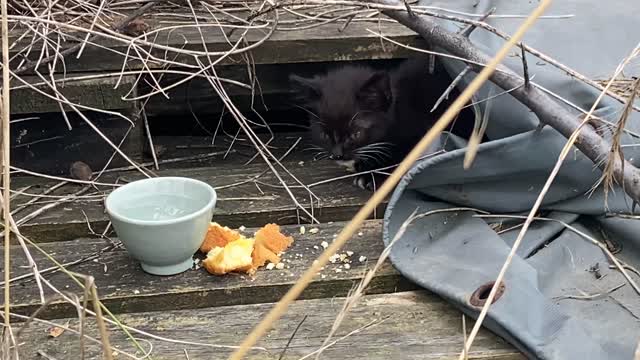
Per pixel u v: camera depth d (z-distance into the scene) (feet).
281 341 2.44
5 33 1.92
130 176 3.34
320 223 3.10
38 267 2.76
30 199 3.15
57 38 3.26
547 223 2.89
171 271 2.71
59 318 2.58
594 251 2.77
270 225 2.89
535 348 2.29
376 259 2.80
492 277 2.55
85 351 2.39
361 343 2.43
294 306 2.62
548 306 2.41
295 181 3.35
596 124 2.75
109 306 2.60
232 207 3.12
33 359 2.37
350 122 3.51
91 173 3.32
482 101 2.73
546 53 3.15
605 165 2.41
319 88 3.63
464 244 2.77
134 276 2.71
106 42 3.30
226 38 3.35
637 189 2.37
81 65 3.27
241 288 2.65
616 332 2.40
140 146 3.41
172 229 2.57
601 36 3.22
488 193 2.91
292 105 3.95
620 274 2.65
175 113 3.92
